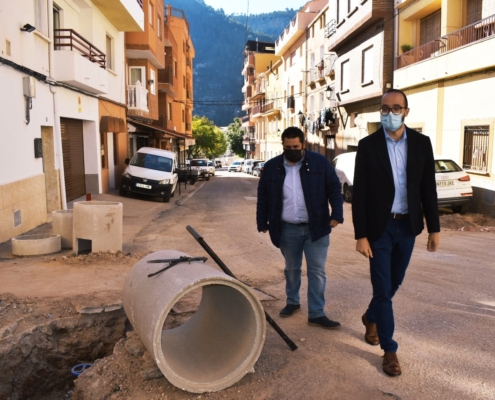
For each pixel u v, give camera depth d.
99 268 6.92
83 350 5.24
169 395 3.51
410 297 5.66
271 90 58.75
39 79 11.38
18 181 9.85
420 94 18.16
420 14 19.00
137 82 23.25
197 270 3.65
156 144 36.00
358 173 3.79
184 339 4.38
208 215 14.55
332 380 3.69
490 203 13.68
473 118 14.70
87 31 16.64
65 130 15.23
